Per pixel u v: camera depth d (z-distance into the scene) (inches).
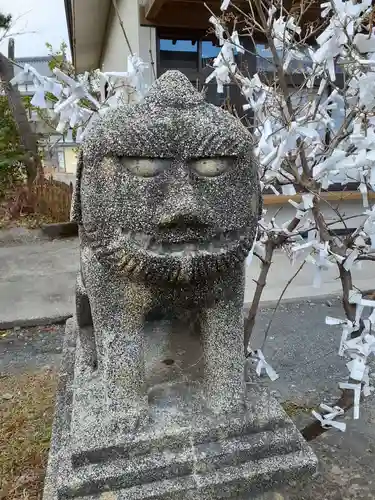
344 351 65.1
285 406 86.4
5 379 98.9
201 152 42.2
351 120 59.2
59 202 263.9
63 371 69.6
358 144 50.0
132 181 42.7
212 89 173.2
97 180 44.2
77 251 210.2
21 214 279.1
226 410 50.8
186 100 44.1
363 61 51.5
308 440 68.8
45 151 339.9
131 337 49.4
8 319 130.1
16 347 117.0
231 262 45.1
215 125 42.9
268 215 165.3
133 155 42.1
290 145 53.3
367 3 52.6
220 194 43.4
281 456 49.8
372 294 62.9
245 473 47.7
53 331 126.5
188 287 46.9
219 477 47.2
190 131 42.3
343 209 163.0
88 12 244.4
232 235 45.2
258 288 71.9
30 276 173.5
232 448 48.7
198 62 178.7
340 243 63.4
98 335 50.9
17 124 287.9
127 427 48.5
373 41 53.5
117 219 43.7
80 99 69.7
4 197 303.9
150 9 155.1
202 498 46.6
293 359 105.1
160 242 43.1
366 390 62.6
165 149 41.9
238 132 43.8
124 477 45.9
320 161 63.8
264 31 61.4
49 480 48.4
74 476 45.5
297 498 48.4
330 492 64.2
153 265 43.1
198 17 166.1
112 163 43.2
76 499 44.9
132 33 186.7
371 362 99.0
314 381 96.0
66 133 70.9
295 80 104.3
